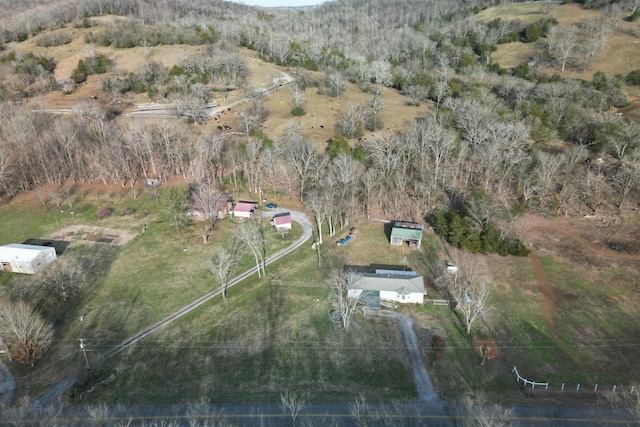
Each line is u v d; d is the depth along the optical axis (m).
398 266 85.31
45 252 85.31
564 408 55.94
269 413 55.53
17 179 113.44
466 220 91.56
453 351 65.69
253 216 103.50
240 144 119.62
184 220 99.19
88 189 114.88
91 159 117.44
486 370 62.31
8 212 105.31
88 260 87.56
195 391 59.12
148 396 58.44
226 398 57.97
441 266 84.94
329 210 93.12
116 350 66.31
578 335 68.00
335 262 86.62
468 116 117.69
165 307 75.06
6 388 60.38
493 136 107.69
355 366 63.16
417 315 73.19
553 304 74.31
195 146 121.50
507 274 82.00
